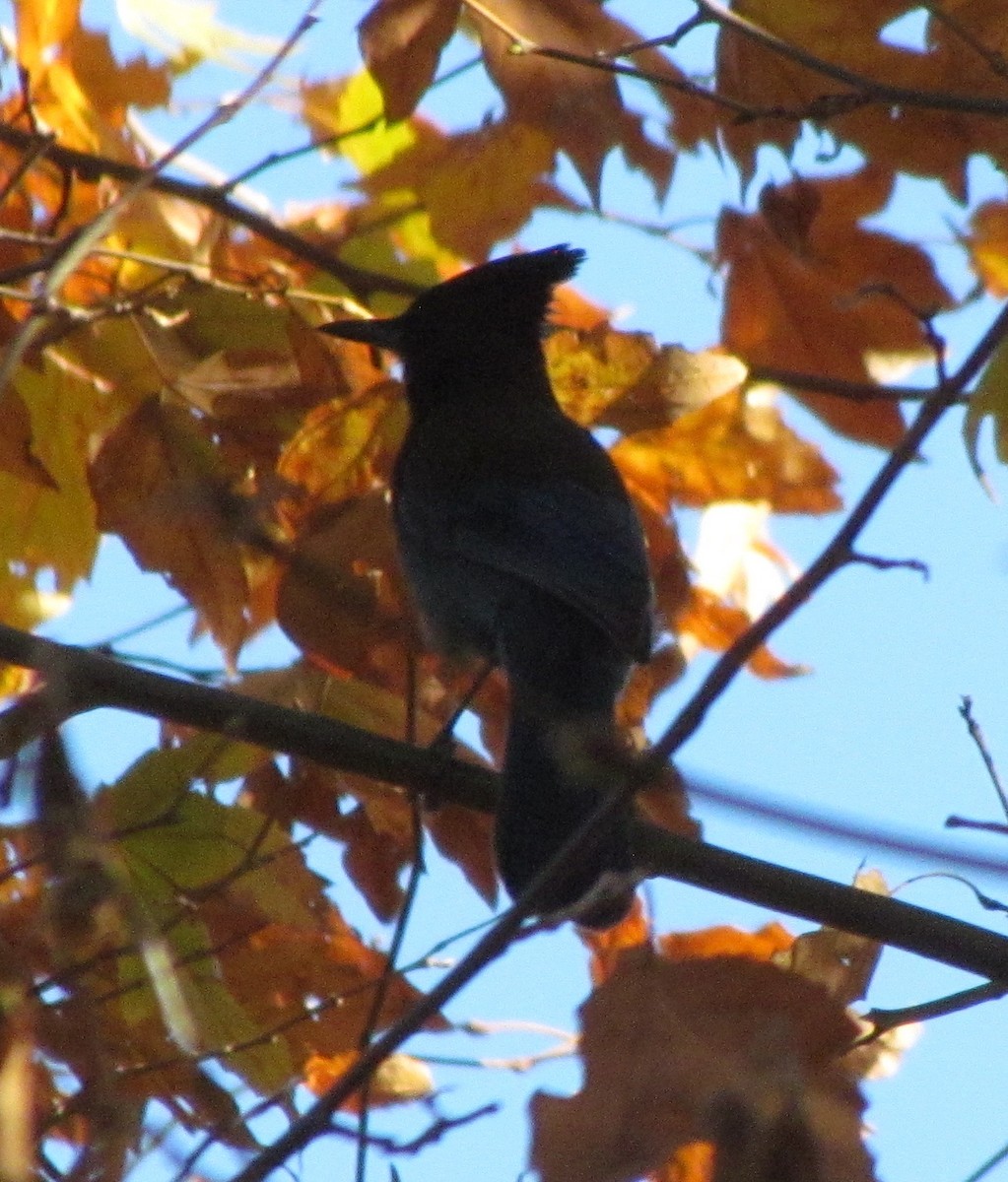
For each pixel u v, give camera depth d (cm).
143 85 1181
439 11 1060
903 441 712
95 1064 718
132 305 1037
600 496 1188
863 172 1214
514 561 1178
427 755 1059
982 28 1113
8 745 784
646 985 730
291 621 1053
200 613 1012
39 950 818
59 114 1175
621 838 1009
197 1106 920
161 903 936
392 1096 1002
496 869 1094
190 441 1030
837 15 1116
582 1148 696
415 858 984
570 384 1120
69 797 639
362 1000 1000
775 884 1015
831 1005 741
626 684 1193
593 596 1149
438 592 1202
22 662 991
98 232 765
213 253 1170
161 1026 908
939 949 1001
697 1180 851
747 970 750
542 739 1068
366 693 1079
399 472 1209
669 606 1191
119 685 1016
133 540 1008
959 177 1135
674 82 1012
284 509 1070
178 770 954
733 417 1170
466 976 670
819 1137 674
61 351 1090
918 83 1122
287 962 994
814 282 1228
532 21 1095
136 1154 750
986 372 898
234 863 946
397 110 1070
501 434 1244
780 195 1157
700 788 568
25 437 1042
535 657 1173
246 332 1077
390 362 1334
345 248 1297
